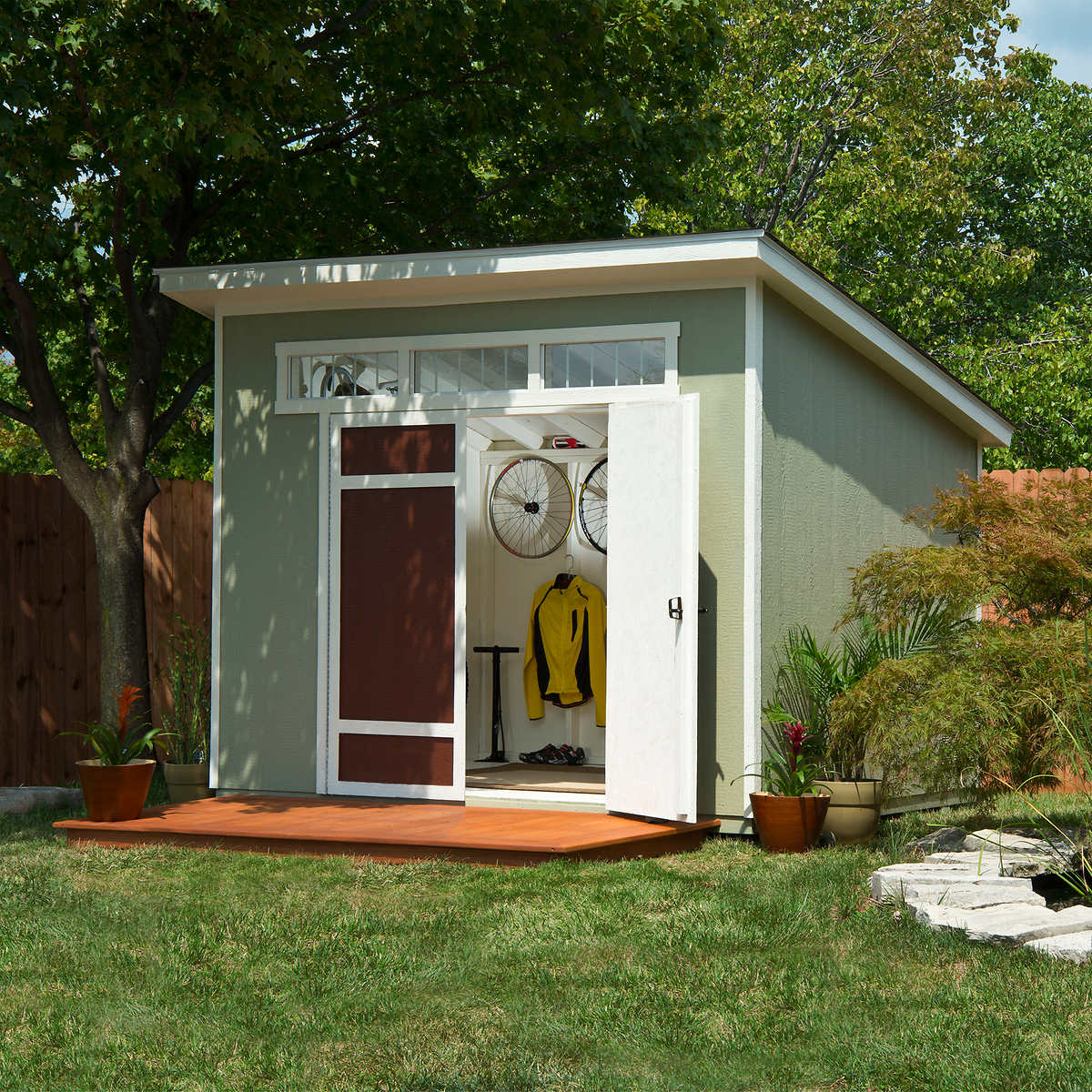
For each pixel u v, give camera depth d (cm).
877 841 791
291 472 921
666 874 688
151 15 840
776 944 547
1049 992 472
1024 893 597
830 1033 438
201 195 1117
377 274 857
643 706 802
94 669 1112
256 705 922
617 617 826
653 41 1116
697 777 820
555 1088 396
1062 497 839
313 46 1048
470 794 873
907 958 523
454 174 1255
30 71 841
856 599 830
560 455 1086
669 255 799
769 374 841
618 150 1255
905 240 2075
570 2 1030
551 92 1113
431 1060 418
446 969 515
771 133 2111
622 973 508
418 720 884
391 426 897
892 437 1010
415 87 1164
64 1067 411
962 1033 434
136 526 1009
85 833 789
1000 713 685
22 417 1021
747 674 812
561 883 664
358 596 902
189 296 918
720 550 823
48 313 1095
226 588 933
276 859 727
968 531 842
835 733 785
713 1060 418
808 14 2147
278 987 493
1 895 634
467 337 878
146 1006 472
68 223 934
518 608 1119
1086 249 2519
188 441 1631
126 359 1169
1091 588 754
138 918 593
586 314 855
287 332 923
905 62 2062
